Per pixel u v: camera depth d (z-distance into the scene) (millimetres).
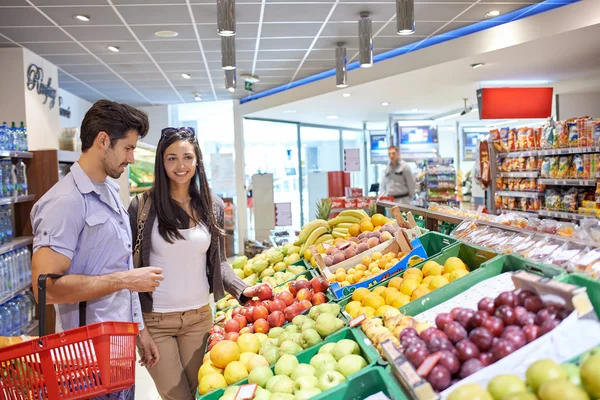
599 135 4750
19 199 4848
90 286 1936
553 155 5691
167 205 2561
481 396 1187
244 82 9617
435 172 10906
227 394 1767
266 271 3662
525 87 7711
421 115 12000
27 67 6727
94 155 2074
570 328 1299
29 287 4887
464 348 1352
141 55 7352
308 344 2023
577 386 1124
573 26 5328
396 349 1441
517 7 5809
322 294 2578
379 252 2816
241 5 5367
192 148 2561
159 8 5340
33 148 6797
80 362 1690
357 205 7523
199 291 2662
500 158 6590
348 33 6543
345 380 1621
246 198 11617
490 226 2625
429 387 1236
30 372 1678
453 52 6562
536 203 5855
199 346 2676
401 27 4688
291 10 5570
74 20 5676
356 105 10172
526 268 1847
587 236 2348
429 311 1832
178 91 10453
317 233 3707
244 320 2420
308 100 9430
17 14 5402
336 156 14625
